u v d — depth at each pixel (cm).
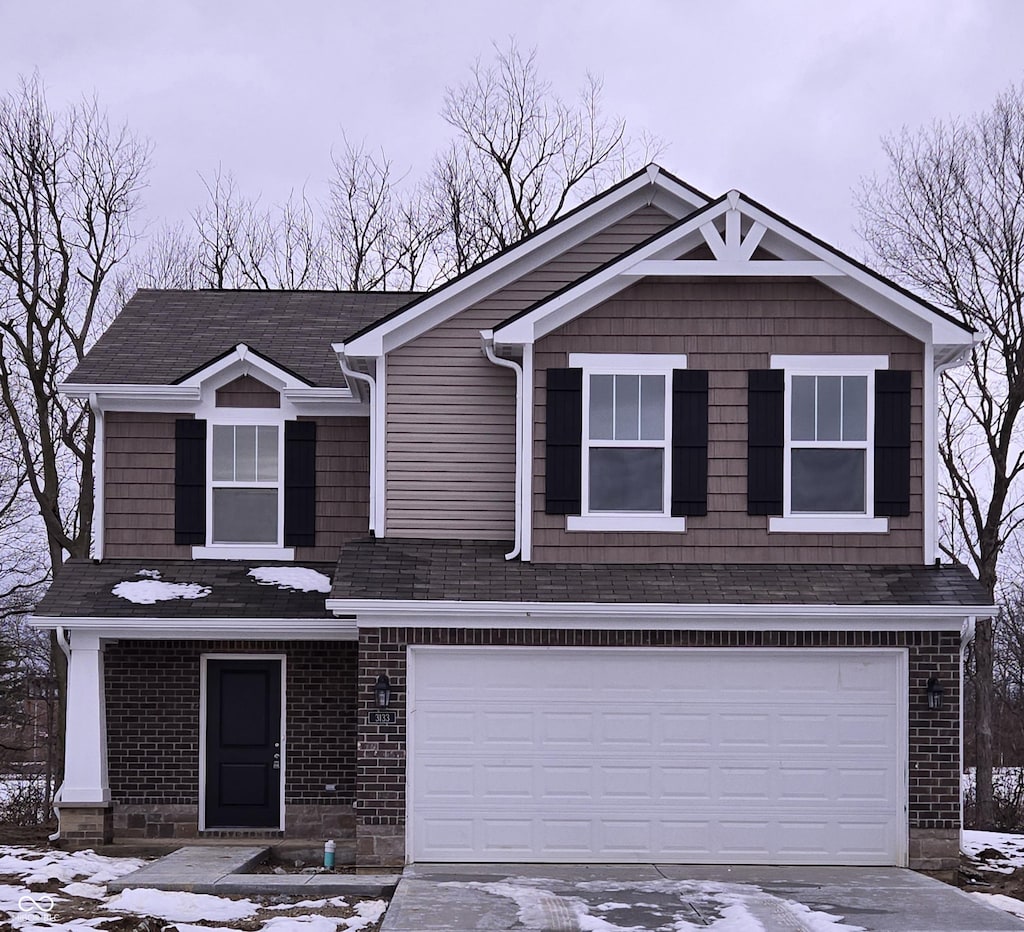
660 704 1326
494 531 1496
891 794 1316
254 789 1553
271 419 1639
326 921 1051
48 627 1460
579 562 1395
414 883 1183
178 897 1130
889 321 1399
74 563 1600
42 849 1446
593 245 1558
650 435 1402
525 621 1305
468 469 1503
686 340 1402
